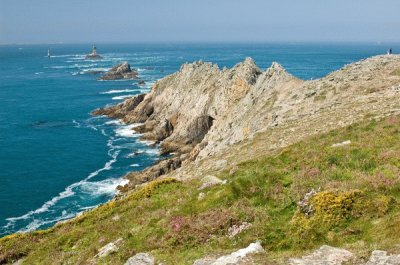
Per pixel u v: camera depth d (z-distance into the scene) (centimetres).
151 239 2030
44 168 7838
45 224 5556
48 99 15562
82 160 8312
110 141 9681
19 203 6241
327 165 2430
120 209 2777
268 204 2077
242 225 1912
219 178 2761
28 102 14888
